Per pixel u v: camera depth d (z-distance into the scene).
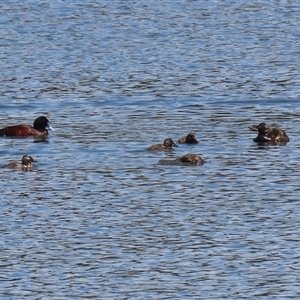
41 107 107.50
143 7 170.62
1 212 76.19
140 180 82.31
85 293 64.19
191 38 145.50
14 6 172.62
